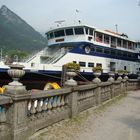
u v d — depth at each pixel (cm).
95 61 2956
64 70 1836
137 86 3053
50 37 3153
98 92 1519
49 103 899
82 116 1144
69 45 2875
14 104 670
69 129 895
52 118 924
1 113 656
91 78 2845
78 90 1135
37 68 2381
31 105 780
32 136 773
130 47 3891
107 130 923
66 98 1052
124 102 1778
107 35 3209
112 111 1357
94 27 2883
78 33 2814
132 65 3912
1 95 671
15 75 693
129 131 926
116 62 3425
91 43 2864
